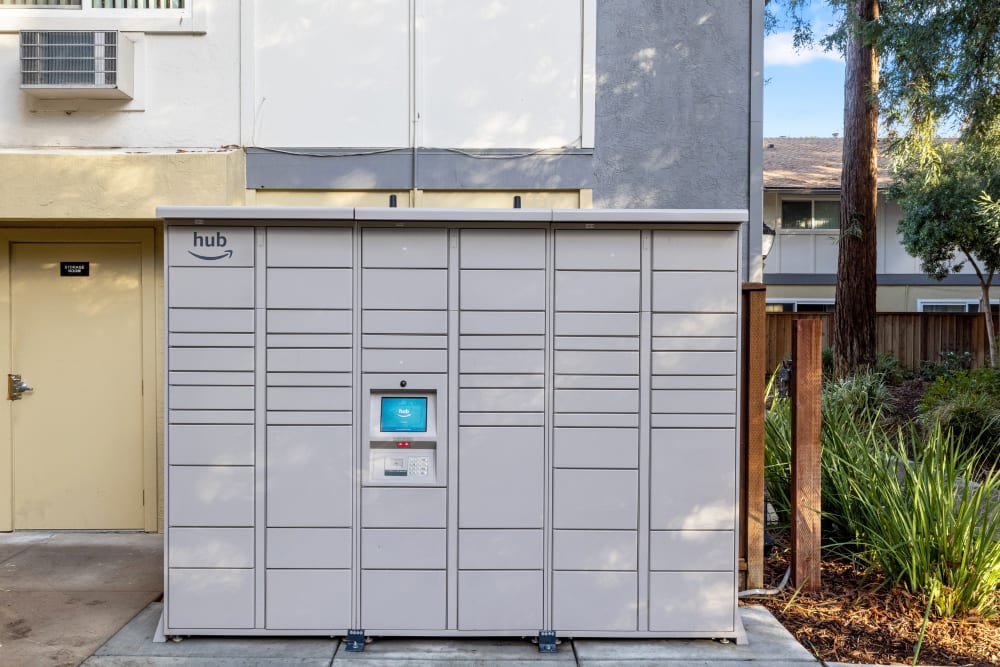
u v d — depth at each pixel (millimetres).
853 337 14375
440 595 4180
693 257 4219
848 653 4051
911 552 4625
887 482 5117
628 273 4215
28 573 5332
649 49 6137
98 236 6277
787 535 5582
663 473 4207
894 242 20234
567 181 6086
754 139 6152
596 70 6109
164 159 5879
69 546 5957
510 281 4207
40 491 6312
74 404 6312
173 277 4172
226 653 4059
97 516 6324
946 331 17188
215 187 5871
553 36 6086
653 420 4207
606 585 4195
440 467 4176
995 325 16828
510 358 4203
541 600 4184
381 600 4172
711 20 6148
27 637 4250
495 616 4176
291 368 4176
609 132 6121
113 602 4793
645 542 4199
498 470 4191
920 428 9867
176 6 6074
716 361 4223
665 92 6137
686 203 6141
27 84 5797
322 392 4176
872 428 6113
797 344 4820
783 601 4715
